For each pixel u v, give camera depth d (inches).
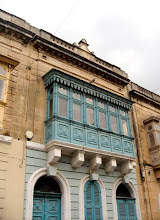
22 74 442.6
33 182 374.3
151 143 612.1
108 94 527.2
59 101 436.8
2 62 388.5
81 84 483.2
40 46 485.7
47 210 381.4
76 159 418.0
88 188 438.6
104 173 472.1
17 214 338.3
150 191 548.1
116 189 484.4
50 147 398.3
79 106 466.9
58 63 509.4
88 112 476.1
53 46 501.7
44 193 387.5
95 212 425.1
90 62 557.6
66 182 408.5
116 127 513.0
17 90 422.9
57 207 394.9
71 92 461.7
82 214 401.7
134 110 635.5
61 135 404.8
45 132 423.2
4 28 443.5
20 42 466.0
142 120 645.3
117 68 647.1
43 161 399.2
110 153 456.1
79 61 539.2
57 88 441.1
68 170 421.1
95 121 474.3
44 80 467.8
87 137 440.1
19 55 454.3
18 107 411.2
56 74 446.3
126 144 503.2
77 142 419.8
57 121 411.5
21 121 405.4
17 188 353.7
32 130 411.8
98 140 454.3
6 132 378.9
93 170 449.4
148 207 521.0
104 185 460.1
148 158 596.4
